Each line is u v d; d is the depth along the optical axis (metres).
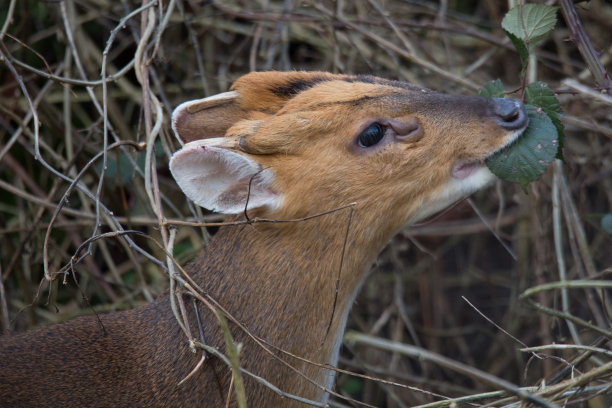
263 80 7.02
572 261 10.10
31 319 9.57
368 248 6.72
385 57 10.85
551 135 6.47
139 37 9.65
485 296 11.64
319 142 6.52
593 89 7.09
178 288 6.57
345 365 10.18
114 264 10.06
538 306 6.62
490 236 11.49
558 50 11.02
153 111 7.90
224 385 6.43
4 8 10.40
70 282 10.14
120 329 6.80
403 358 10.66
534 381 10.19
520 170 6.47
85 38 10.63
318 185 6.50
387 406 10.48
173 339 6.58
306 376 6.56
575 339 8.04
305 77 6.99
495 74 11.16
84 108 10.75
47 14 10.23
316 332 6.63
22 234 9.94
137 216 9.70
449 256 11.83
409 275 11.27
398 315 10.45
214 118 7.12
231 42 11.08
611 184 10.41
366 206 6.57
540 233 9.26
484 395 6.36
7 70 10.15
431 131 6.56
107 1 10.70
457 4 11.79
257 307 6.55
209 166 6.30
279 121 6.53
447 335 10.83
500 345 10.84
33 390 6.44
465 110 6.60
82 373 6.54
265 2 10.53
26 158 10.23
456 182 6.66
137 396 6.49
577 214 9.01
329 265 6.61
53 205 9.01
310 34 11.04
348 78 6.92
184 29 10.95
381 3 11.00
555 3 9.16
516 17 6.86
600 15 10.38
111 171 8.66
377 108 6.55
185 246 9.90
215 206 6.46
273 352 6.52
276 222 6.53
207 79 10.61
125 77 10.68
